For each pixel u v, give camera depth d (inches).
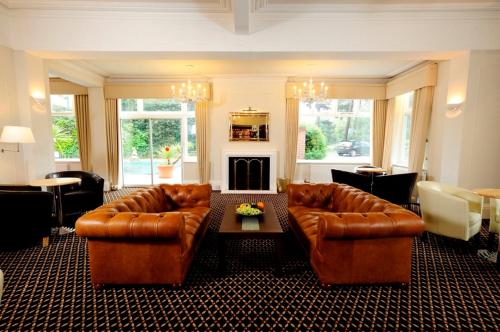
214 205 207.5
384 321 78.4
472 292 92.6
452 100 162.9
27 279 100.4
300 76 252.5
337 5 139.1
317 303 86.2
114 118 262.2
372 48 148.1
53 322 77.7
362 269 90.7
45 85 167.2
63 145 278.7
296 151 260.8
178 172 281.0
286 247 128.8
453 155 163.2
